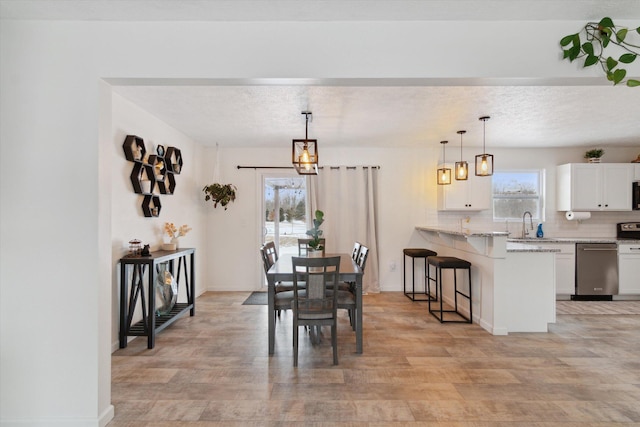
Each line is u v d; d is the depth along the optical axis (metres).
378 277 5.80
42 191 2.12
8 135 2.11
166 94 3.36
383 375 2.79
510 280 3.80
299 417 2.22
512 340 3.58
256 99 3.50
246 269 5.95
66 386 2.11
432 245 5.77
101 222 2.15
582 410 2.31
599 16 2.10
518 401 2.41
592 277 5.32
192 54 2.14
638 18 2.12
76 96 2.12
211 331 3.86
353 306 3.30
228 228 5.94
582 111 3.90
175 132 4.70
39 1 1.93
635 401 2.42
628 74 2.14
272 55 2.14
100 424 2.12
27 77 2.12
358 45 2.15
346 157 5.90
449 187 5.59
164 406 2.35
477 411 2.29
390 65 2.15
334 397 2.46
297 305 2.99
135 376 2.78
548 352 3.27
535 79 2.17
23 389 2.11
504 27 2.15
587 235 5.88
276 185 6.12
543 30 2.15
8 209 2.11
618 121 4.29
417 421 2.18
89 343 2.12
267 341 3.56
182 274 5.02
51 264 2.11
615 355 3.21
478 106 3.74
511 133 4.91
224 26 2.14
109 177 2.24
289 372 2.85
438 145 5.73
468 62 2.15
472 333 3.79
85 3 1.96
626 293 5.31
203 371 2.87
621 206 5.54
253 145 5.75
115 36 2.13
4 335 2.11
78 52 2.13
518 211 5.99
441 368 2.92
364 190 5.83
